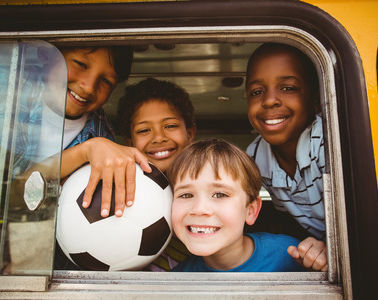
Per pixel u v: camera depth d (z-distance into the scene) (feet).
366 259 3.28
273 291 3.35
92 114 6.18
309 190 5.05
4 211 3.55
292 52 5.05
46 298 3.37
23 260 3.48
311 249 3.81
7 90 3.82
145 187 3.99
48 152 3.70
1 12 3.89
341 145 3.58
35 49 3.94
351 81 3.64
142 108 6.15
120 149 4.10
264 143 5.97
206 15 3.80
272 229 7.02
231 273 3.48
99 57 5.19
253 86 5.31
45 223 3.53
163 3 3.84
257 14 3.79
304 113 5.15
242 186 4.15
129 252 3.76
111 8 3.84
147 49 7.32
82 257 3.76
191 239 3.91
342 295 3.33
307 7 3.78
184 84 8.90
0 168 3.62
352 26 3.77
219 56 7.59
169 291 3.38
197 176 4.04
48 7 3.88
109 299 3.36
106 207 3.72
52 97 3.83
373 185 3.42
